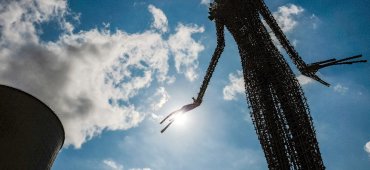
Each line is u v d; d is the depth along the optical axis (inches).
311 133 279.9
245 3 372.2
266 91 314.3
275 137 286.8
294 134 282.4
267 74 322.7
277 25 374.0
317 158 266.2
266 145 291.0
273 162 279.9
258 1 374.6
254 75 329.1
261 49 337.4
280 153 277.7
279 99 302.8
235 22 370.0
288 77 315.3
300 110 291.1
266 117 300.5
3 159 377.7
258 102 314.8
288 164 273.0
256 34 349.7
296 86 309.0
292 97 299.7
